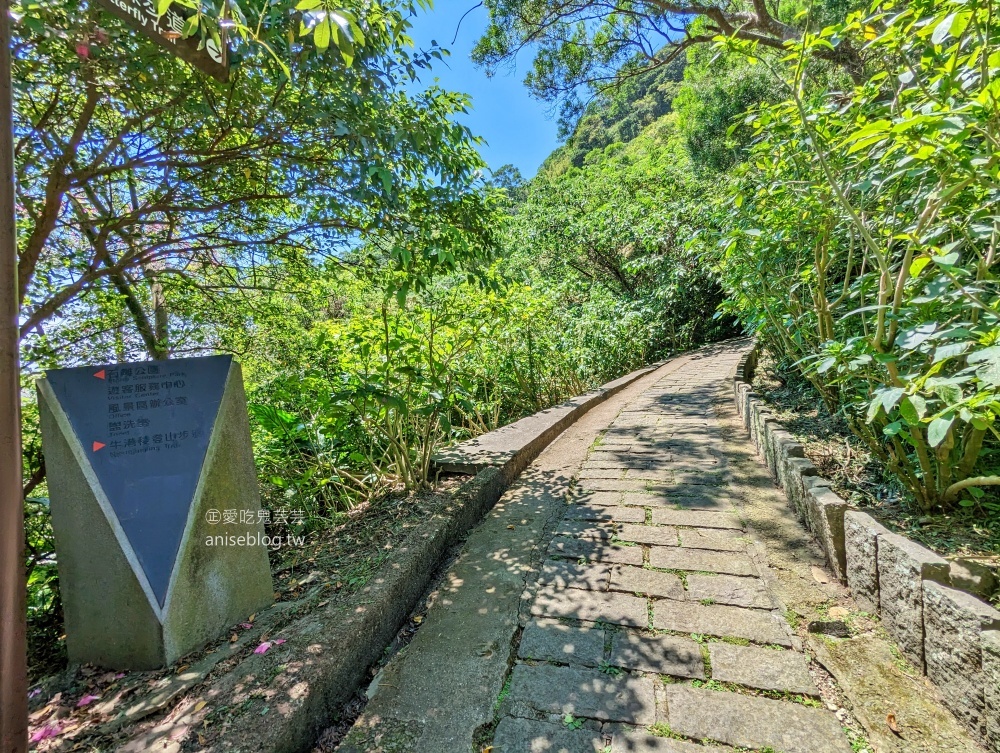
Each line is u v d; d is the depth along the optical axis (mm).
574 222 12844
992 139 1377
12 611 936
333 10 1149
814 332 3014
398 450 2926
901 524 1888
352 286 3607
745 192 3045
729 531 2352
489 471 3061
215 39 1211
